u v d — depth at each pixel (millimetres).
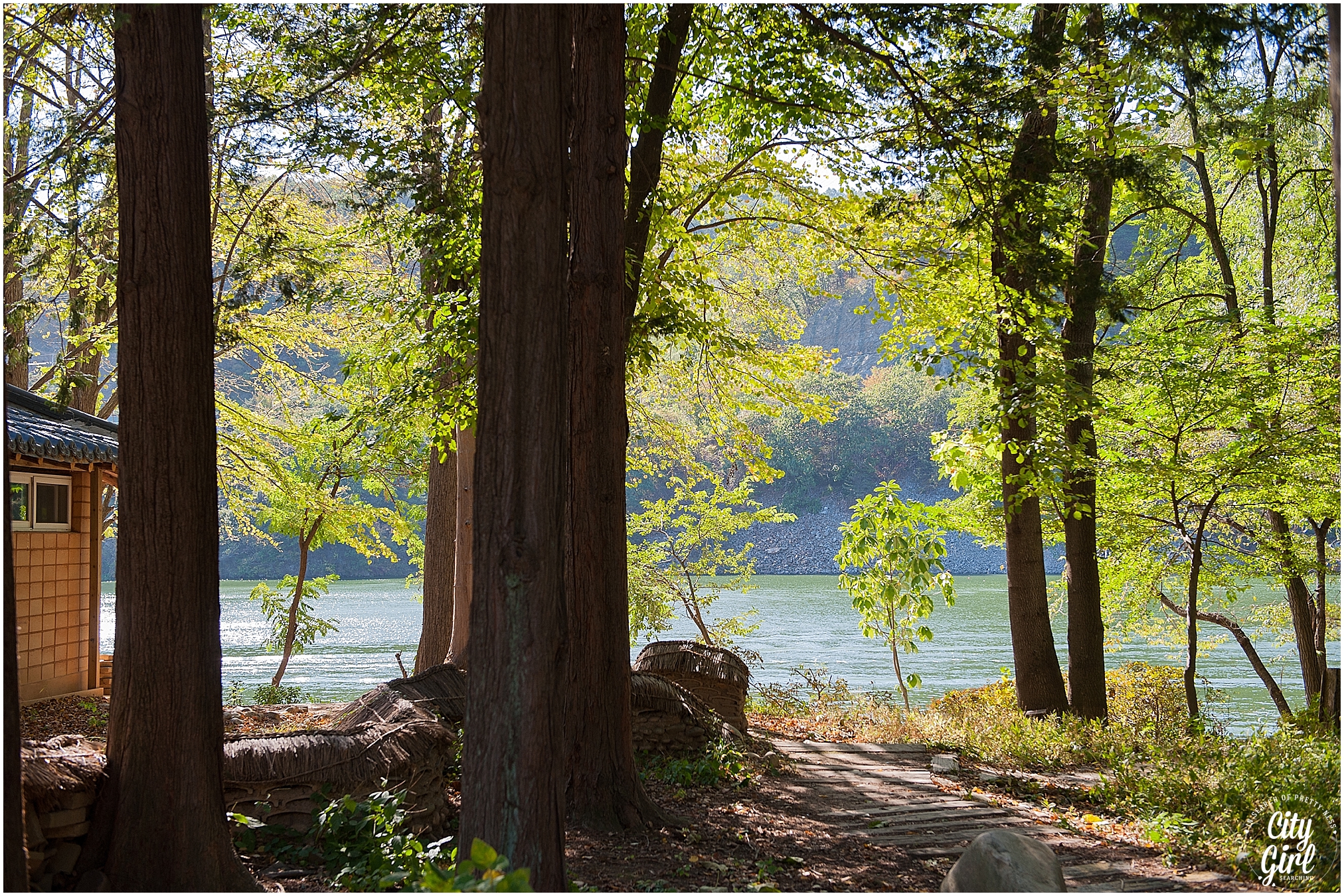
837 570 69188
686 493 15844
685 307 9602
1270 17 5730
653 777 7539
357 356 9680
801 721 12211
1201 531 9781
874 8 7906
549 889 3637
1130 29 6270
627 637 6129
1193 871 5254
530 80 3828
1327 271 12836
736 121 9781
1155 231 14672
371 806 4832
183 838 3980
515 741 3678
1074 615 10789
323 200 10523
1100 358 10781
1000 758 8703
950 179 8906
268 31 8023
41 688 10359
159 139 4121
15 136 8508
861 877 5094
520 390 3783
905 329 10828
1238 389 9508
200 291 4223
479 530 3818
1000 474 12258
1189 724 9141
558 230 3871
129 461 4098
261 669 21156
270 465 12898
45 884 3715
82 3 6273
